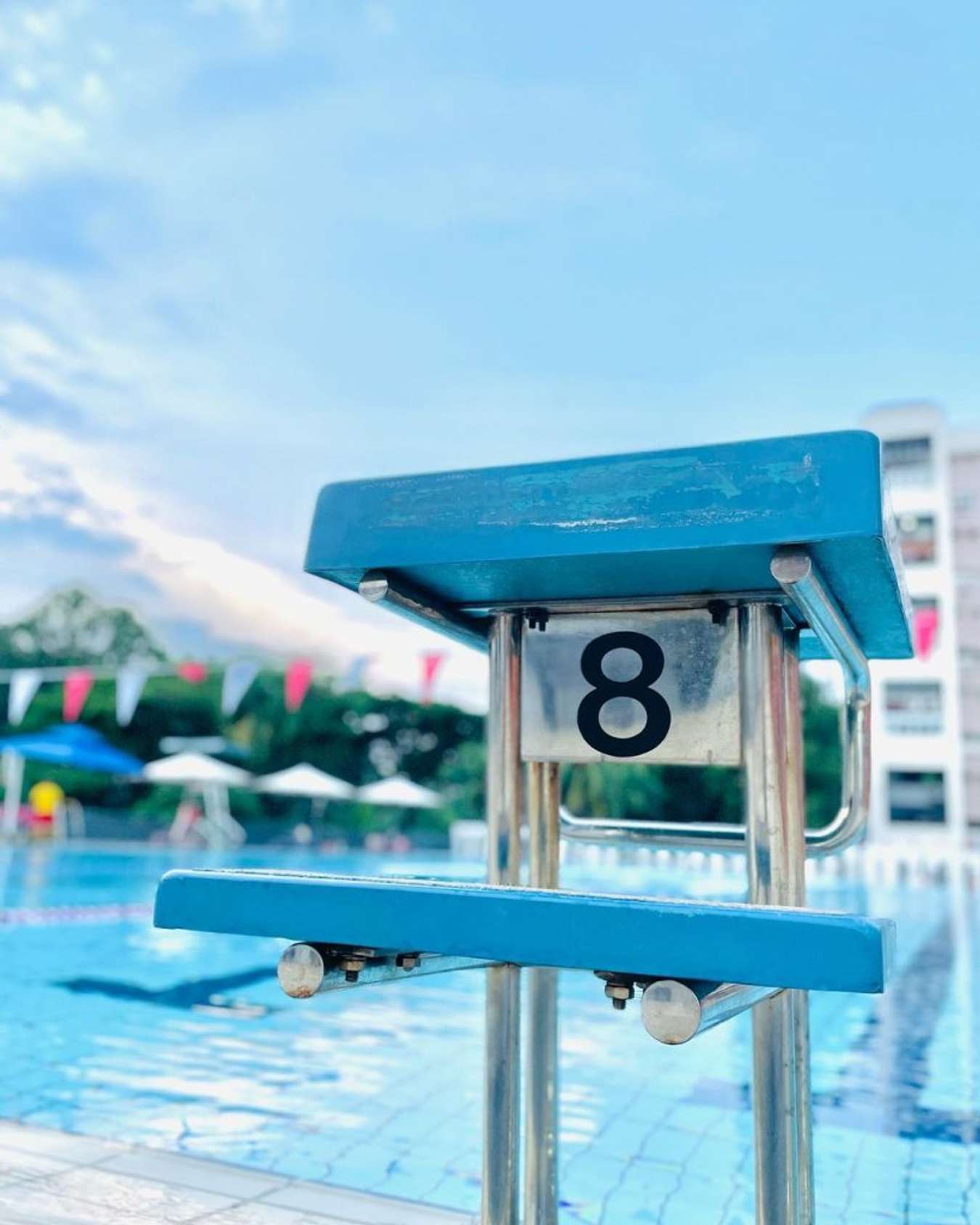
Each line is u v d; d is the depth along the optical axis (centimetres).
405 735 3650
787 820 124
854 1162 324
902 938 994
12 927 950
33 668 4506
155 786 3428
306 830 2627
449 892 95
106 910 1088
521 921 92
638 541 107
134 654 4625
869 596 126
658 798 2441
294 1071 423
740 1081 420
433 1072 424
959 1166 320
